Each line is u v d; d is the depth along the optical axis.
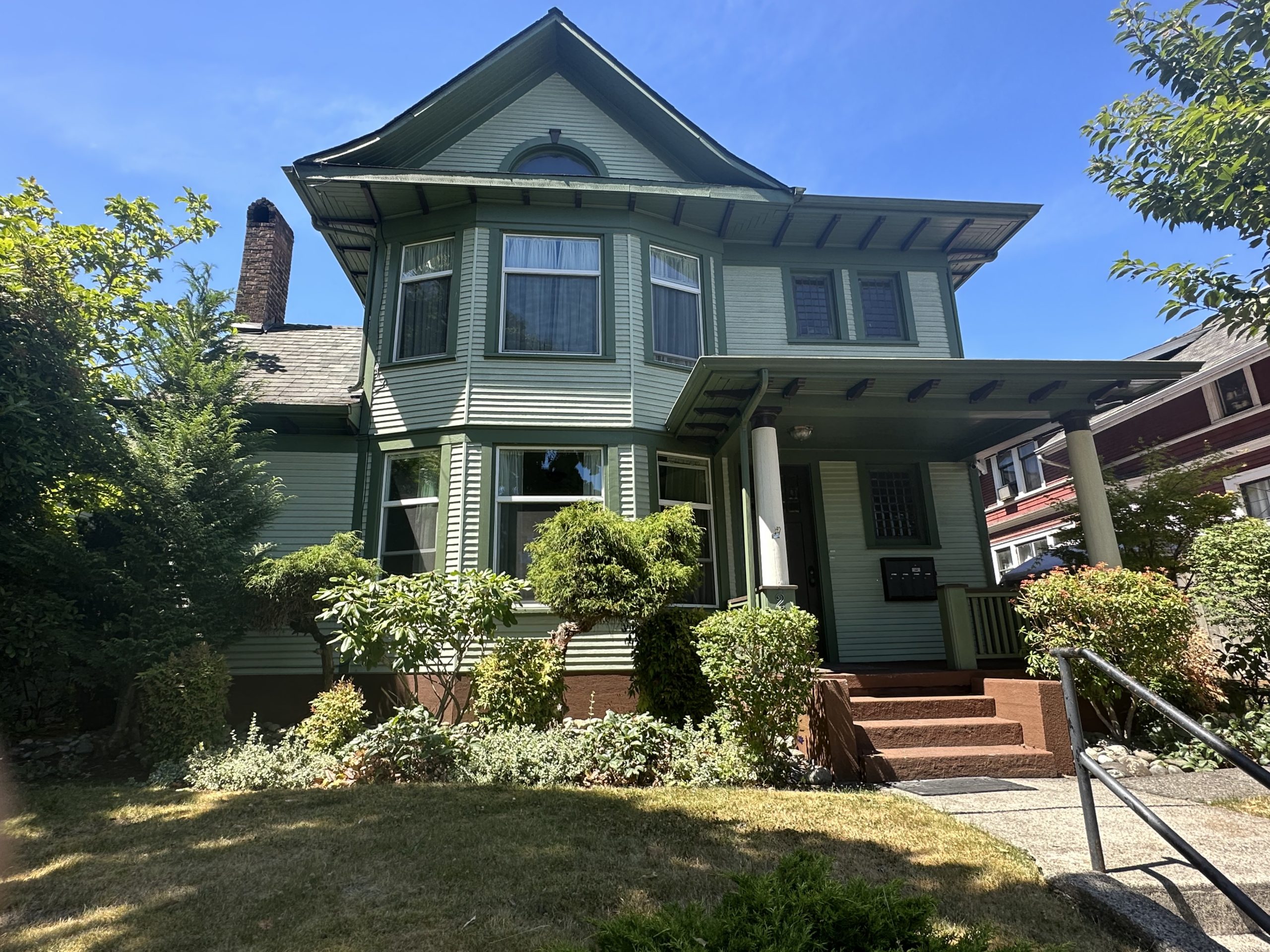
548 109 10.98
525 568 8.91
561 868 3.54
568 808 4.56
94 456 7.54
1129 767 5.83
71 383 7.64
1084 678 6.43
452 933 2.85
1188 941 2.84
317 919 2.98
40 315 7.53
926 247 11.61
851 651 9.85
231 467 8.19
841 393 8.30
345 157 9.88
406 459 9.52
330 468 9.45
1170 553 10.02
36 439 7.04
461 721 7.87
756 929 1.98
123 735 7.12
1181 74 6.70
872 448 10.74
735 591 9.64
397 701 8.46
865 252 11.50
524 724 6.57
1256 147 5.94
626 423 9.48
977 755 6.09
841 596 10.05
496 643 7.64
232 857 3.74
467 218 10.01
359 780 5.63
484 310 9.64
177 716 6.52
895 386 8.15
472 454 9.12
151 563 7.32
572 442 9.31
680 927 2.02
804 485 10.62
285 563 7.75
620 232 10.20
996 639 8.17
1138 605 6.37
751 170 10.46
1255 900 3.21
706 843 3.92
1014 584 9.54
